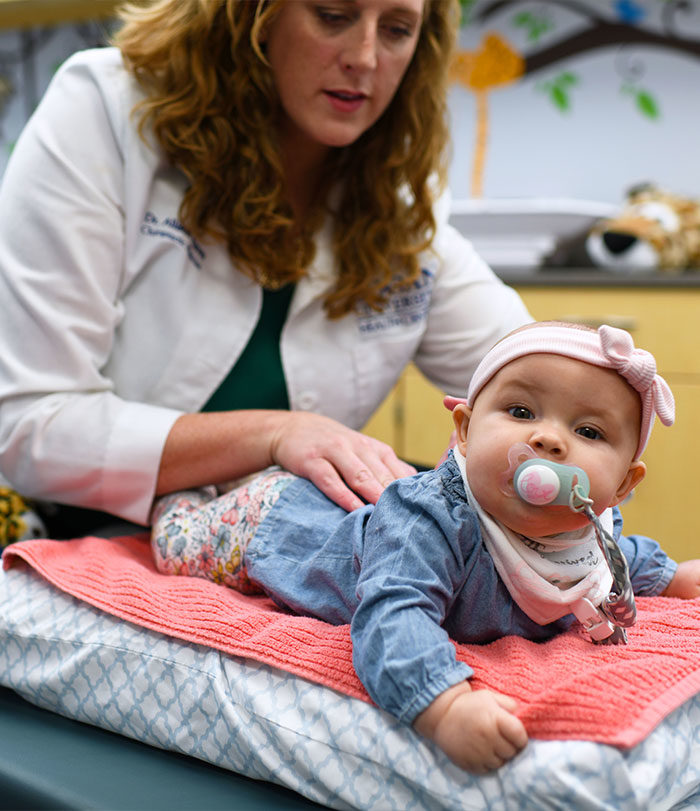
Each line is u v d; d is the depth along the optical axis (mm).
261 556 934
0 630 969
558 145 2760
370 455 1013
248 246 1169
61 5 2275
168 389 1188
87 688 898
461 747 644
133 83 1169
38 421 1099
